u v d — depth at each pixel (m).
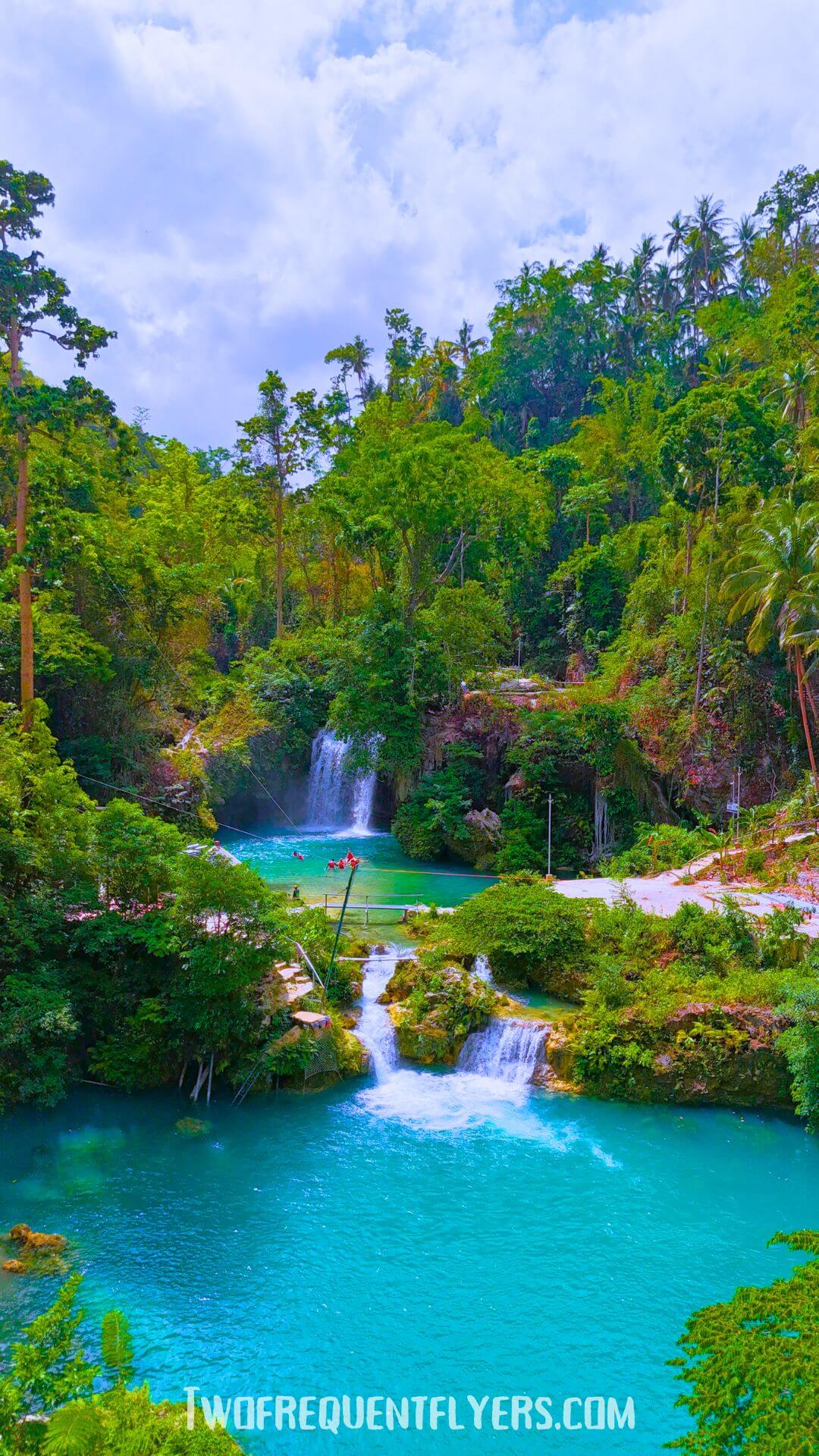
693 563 49.84
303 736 48.75
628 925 22.41
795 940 20.84
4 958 19.31
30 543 27.33
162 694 42.44
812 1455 5.70
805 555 36.62
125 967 20.28
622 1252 14.23
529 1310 12.93
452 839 38.91
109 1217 14.86
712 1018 19.44
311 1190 15.80
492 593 66.62
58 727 38.25
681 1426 10.94
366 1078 20.03
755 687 41.94
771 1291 7.84
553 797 40.16
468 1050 20.86
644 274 95.88
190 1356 11.92
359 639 44.94
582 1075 19.42
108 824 21.42
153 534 48.28
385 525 46.19
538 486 64.56
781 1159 17.06
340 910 28.56
